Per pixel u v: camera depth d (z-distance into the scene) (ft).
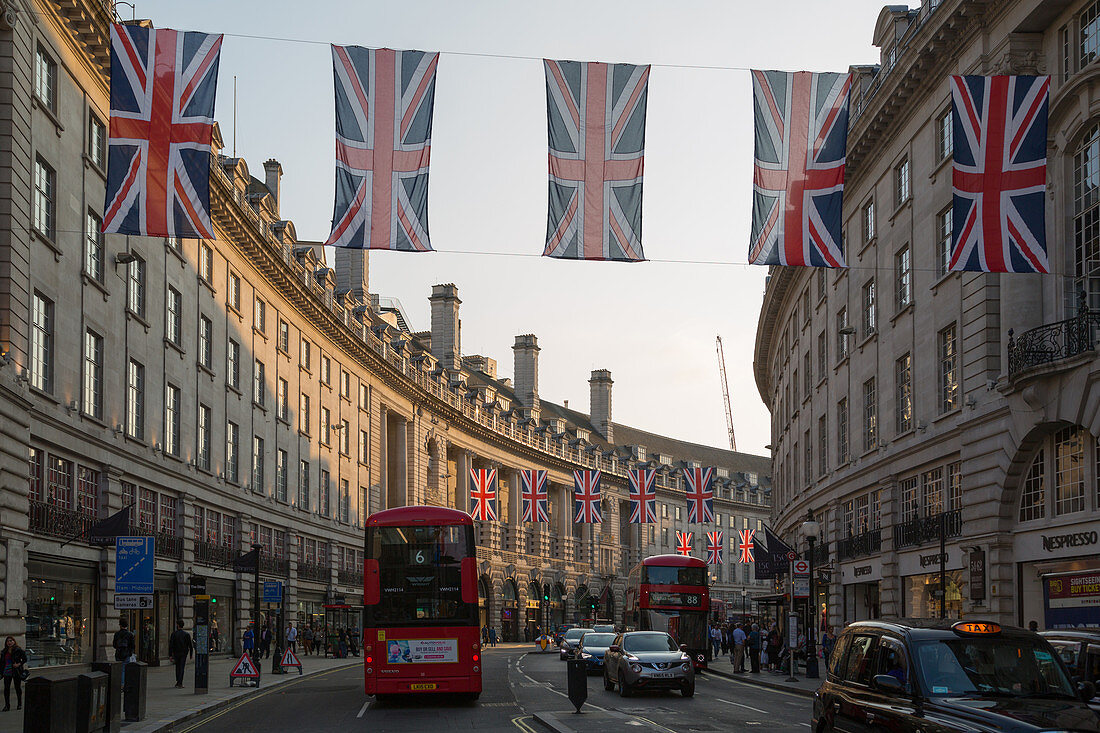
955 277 100.63
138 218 71.51
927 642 35.37
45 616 98.32
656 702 84.69
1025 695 33.73
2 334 89.61
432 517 81.05
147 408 126.72
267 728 67.05
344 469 220.43
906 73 107.65
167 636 134.10
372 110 73.41
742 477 477.77
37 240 96.94
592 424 416.67
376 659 78.89
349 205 72.49
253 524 170.09
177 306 140.15
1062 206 85.20
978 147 75.41
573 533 363.56
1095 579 79.00
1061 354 81.66
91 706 53.93
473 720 70.18
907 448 112.78
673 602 133.80
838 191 77.10
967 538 96.32
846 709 38.04
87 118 110.22
